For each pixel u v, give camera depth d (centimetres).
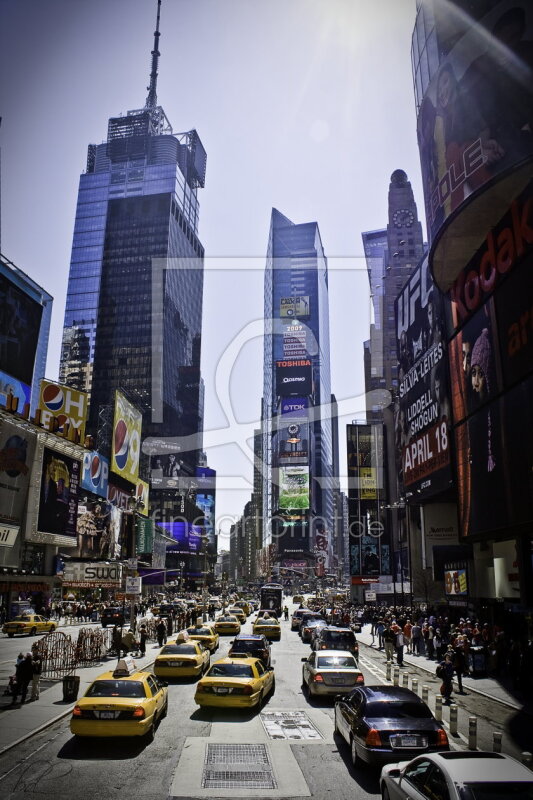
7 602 5194
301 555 16725
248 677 1578
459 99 3378
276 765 1080
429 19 4069
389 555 7431
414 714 1063
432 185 3731
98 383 16325
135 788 941
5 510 5125
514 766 686
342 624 4809
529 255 2339
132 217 17612
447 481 3641
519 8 2914
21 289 5859
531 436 2261
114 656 2745
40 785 952
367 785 972
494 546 3027
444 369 3572
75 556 6681
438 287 3372
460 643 2461
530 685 1967
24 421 5516
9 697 1716
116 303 16888
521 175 2502
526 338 2334
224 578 16488
